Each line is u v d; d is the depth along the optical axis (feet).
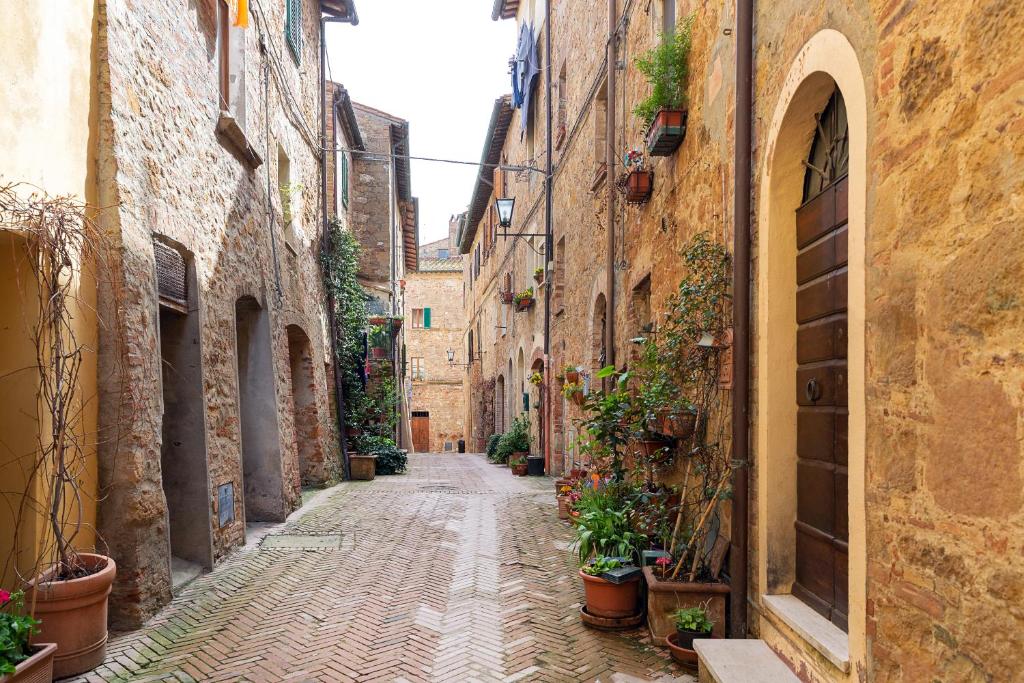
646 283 24.70
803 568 12.47
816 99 11.70
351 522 28.63
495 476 47.57
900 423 8.16
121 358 15.65
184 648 14.19
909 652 7.93
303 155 39.63
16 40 12.53
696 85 17.88
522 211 57.82
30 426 13.71
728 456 14.85
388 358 56.03
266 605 17.15
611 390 28.17
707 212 16.74
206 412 20.79
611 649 14.26
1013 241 6.23
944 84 7.27
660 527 17.10
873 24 8.82
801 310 12.80
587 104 34.55
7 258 13.83
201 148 21.90
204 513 20.34
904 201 8.07
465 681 12.71
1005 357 6.35
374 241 62.54
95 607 13.07
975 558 6.76
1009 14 6.25
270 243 30.78
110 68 15.85
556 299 43.57
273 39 32.07
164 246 19.01
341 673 13.01
